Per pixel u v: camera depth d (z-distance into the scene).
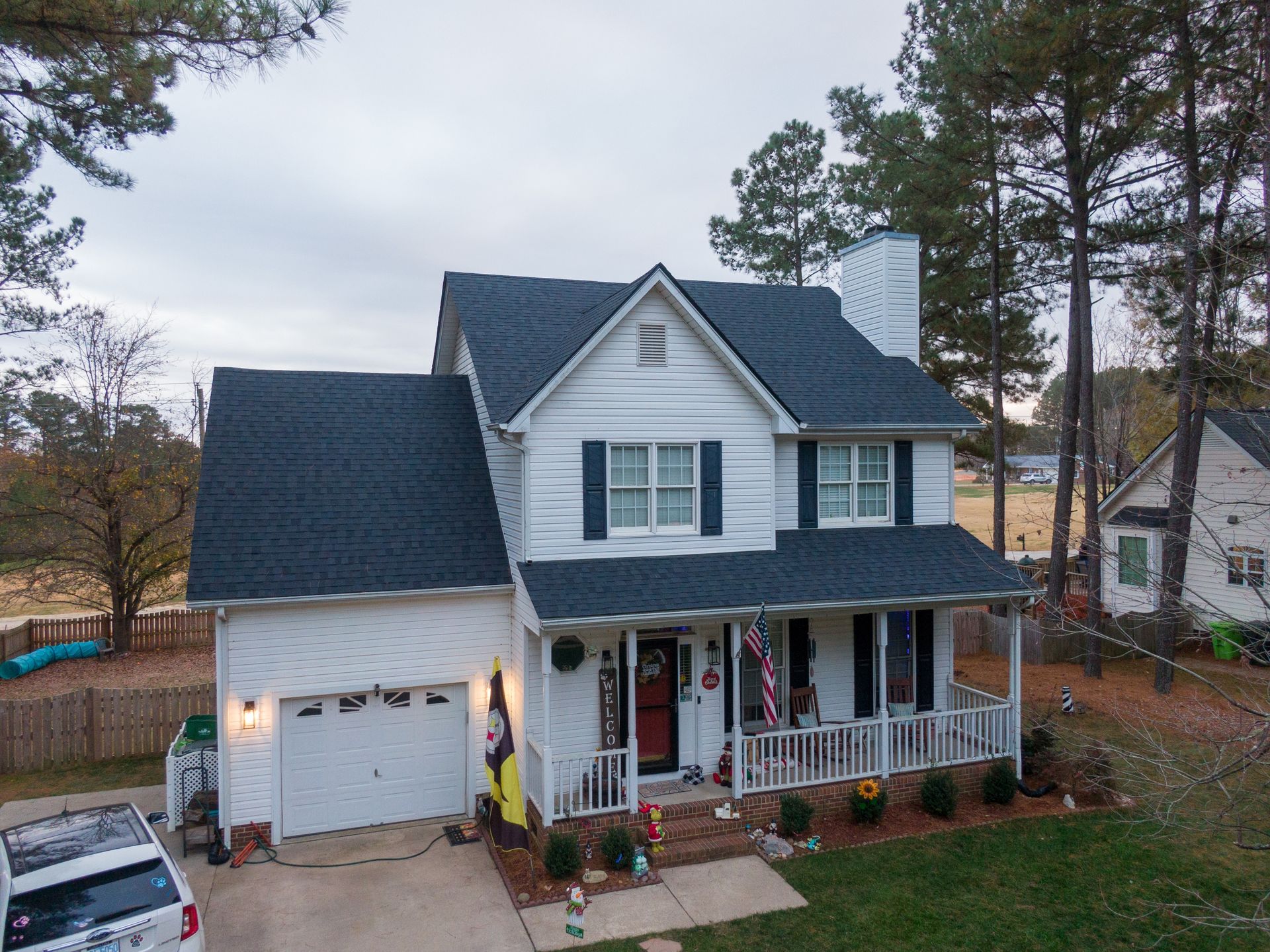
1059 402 36.72
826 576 13.75
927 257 27.61
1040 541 40.88
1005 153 22.05
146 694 15.96
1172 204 19.70
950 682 15.77
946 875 10.95
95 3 8.58
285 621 12.26
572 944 9.38
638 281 14.34
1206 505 21.56
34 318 21.66
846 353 17.59
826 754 13.94
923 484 16.28
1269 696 10.30
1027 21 16.98
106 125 10.35
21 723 15.31
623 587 12.46
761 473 14.30
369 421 15.55
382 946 9.38
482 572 13.34
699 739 13.83
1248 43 15.13
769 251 35.72
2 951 6.79
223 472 13.60
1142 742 12.20
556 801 12.46
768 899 10.37
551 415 12.98
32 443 23.67
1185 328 16.42
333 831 12.61
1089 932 9.49
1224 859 11.23
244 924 9.85
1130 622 22.48
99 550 23.53
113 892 7.43
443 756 13.21
